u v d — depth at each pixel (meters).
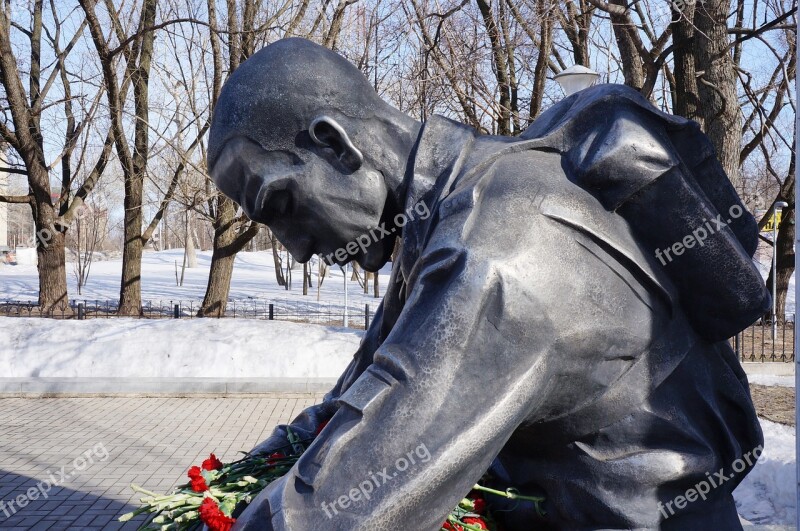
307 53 1.52
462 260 1.28
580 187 1.41
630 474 1.44
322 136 1.50
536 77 12.10
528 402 1.27
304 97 1.49
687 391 1.51
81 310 17.03
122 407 9.52
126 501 6.16
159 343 11.15
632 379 1.45
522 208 1.33
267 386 10.24
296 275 39.72
